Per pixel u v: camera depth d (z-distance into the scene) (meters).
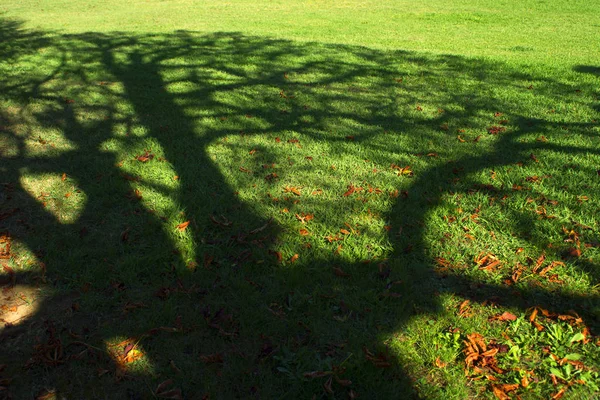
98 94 7.91
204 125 6.48
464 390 2.67
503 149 5.64
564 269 3.57
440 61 10.18
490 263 3.65
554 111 6.95
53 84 8.54
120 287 3.45
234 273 3.58
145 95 7.84
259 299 3.33
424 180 4.91
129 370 2.82
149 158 5.44
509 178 4.92
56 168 5.23
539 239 3.91
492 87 8.20
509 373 2.75
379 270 3.58
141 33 14.20
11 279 3.52
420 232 4.05
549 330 3.03
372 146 5.76
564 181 4.86
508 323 3.12
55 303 3.32
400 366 2.82
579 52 11.81
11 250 3.84
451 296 3.36
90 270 3.59
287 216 4.28
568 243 3.87
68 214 4.35
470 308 3.25
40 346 2.93
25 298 3.35
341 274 3.53
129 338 3.02
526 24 16.86
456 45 12.80
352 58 10.46
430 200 4.50
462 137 6.04
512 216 4.25
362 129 6.31
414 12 19.53
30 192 4.75
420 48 12.28
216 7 21.19
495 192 4.68
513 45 12.94
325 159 5.42
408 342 2.97
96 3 22.97
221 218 4.25
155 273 3.59
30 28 15.48
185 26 15.91
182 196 4.60
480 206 4.41
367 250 3.82
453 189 4.73
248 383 2.73
